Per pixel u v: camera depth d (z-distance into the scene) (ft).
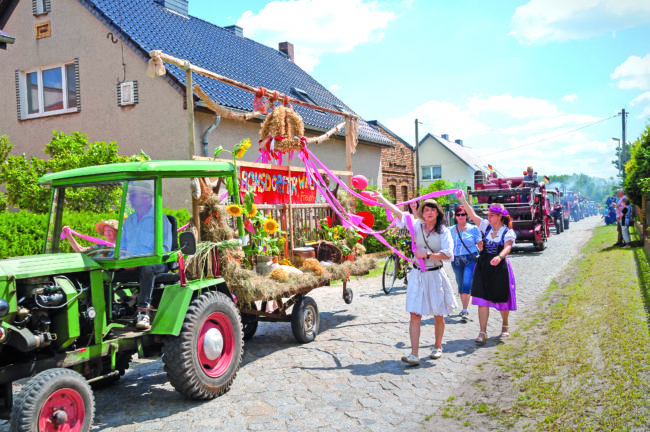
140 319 14.10
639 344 16.42
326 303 30.17
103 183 14.66
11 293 11.17
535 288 31.73
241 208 17.81
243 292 17.39
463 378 15.94
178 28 54.70
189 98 19.72
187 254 14.32
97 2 46.80
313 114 58.34
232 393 15.46
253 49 67.31
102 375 14.43
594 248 50.72
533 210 55.57
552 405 12.88
